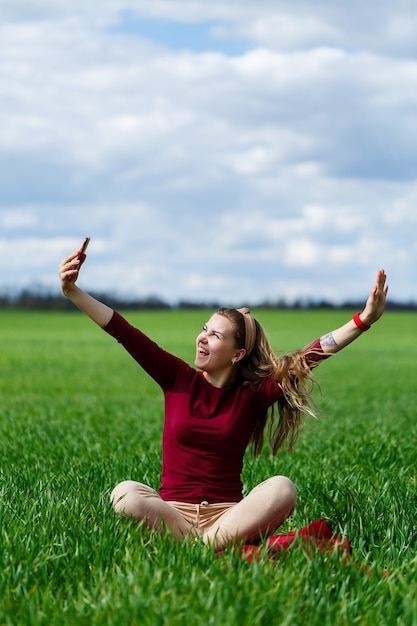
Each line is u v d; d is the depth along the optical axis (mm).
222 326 5871
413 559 5141
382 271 5723
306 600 4355
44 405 17375
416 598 4434
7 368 30859
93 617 4148
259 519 5441
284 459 9336
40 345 46969
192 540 5430
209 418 5824
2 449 10094
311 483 7609
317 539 5531
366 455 9766
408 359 40750
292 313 98812
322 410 6117
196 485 5770
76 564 4938
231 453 5809
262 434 6223
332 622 4199
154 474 8078
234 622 3986
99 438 11188
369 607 4418
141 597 4172
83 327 70250
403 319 90625
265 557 4953
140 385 24406
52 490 6953
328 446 10664
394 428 12594
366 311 5816
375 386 24891
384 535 5945
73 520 5699
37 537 5273
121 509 5602
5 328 66812
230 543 5363
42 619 4180
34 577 4711
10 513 5984
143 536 5418
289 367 5898
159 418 14852
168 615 4062
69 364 33594
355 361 38781
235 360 5902
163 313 98688
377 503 6586
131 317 86062
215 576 4582
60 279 5727
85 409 16453
